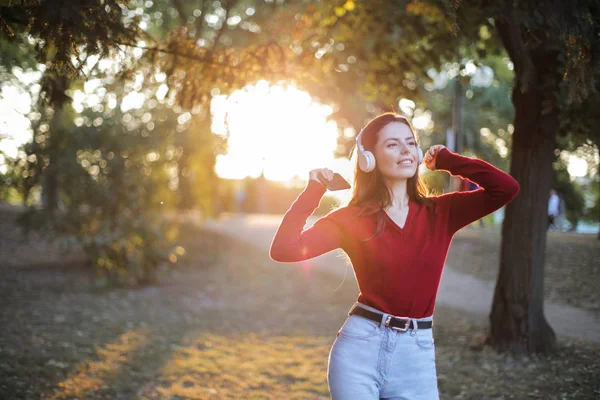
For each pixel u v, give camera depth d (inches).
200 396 218.7
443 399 208.1
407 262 94.2
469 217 99.7
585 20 171.3
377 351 93.5
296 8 308.7
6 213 839.7
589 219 843.4
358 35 273.7
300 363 271.9
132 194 498.6
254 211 1552.7
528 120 261.4
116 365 259.3
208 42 438.0
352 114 768.3
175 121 527.5
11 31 167.6
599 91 224.2
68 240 485.4
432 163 106.7
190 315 396.8
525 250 264.5
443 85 939.3
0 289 454.6
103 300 435.2
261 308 428.1
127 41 183.0
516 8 187.9
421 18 261.3
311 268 555.2
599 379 219.1
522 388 215.3
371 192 99.8
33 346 282.2
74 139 482.0
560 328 311.3
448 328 325.4
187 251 660.1
